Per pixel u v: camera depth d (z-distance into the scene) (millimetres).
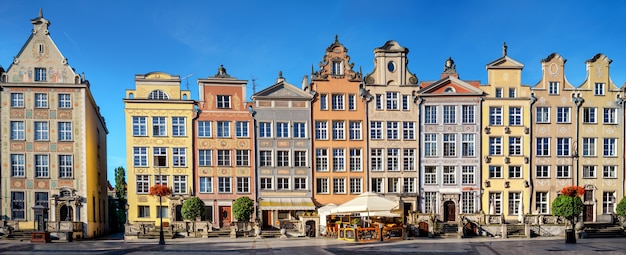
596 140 51656
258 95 50031
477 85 51562
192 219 45031
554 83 51688
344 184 50719
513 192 50938
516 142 51281
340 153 51031
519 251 30875
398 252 30438
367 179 50688
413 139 51125
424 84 51844
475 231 44031
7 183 45406
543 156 51188
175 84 49250
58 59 46812
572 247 33219
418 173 50969
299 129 50781
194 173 48844
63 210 46500
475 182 50969
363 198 40000
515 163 51062
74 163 46312
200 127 49281
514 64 51594
